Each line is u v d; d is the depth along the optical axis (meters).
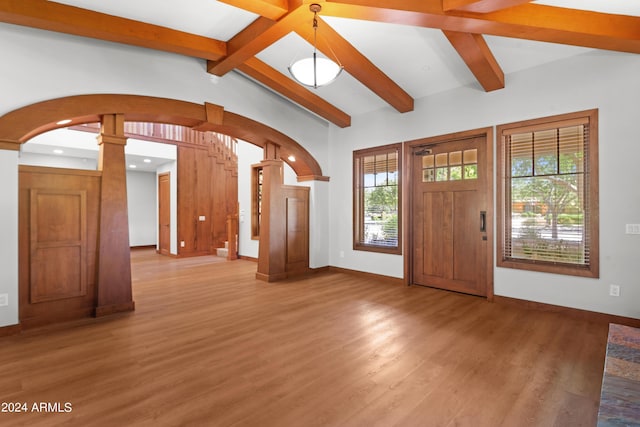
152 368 2.50
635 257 3.29
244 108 5.03
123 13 3.42
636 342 2.26
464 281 4.64
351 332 3.22
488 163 4.28
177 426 1.83
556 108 3.76
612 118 3.41
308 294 4.66
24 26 3.24
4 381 2.31
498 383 2.29
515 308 3.98
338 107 5.70
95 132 7.06
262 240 5.63
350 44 3.95
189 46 3.87
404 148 5.23
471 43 3.36
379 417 1.92
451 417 1.91
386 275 5.47
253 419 1.90
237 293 4.71
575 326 3.37
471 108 4.47
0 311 3.11
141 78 3.98
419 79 4.56
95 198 3.72
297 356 2.71
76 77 3.53
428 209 5.02
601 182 3.47
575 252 3.68
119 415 1.93
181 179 8.38
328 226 6.43
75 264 3.58
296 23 3.31
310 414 1.94
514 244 4.13
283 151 5.72
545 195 3.89
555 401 2.07
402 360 2.63
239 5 3.04
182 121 4.55
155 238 10.32
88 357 2.69
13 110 3.17
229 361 2.62
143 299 4.39
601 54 3.47
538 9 2.91
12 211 3.17
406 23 3.06
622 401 1.56
